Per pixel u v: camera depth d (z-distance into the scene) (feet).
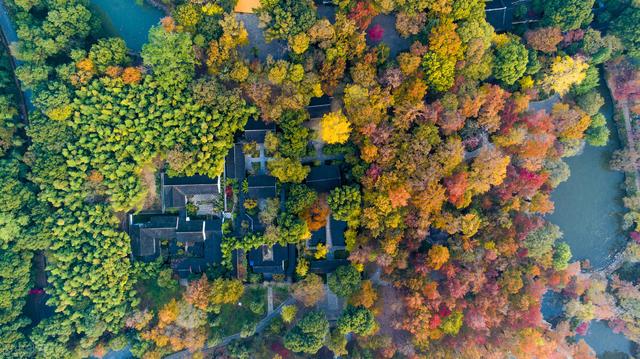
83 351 216.54
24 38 205.16
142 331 219.41
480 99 206.59
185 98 210.59
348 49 205.98
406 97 204.44
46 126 204.44
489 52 211.82
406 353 212.84
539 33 212.84
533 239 220.43
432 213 214.48
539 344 213.46
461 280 212.02
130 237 227.81
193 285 213.46
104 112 206.80
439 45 199.00
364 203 214.90
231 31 203.92
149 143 213.66
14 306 212.43
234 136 226.58
